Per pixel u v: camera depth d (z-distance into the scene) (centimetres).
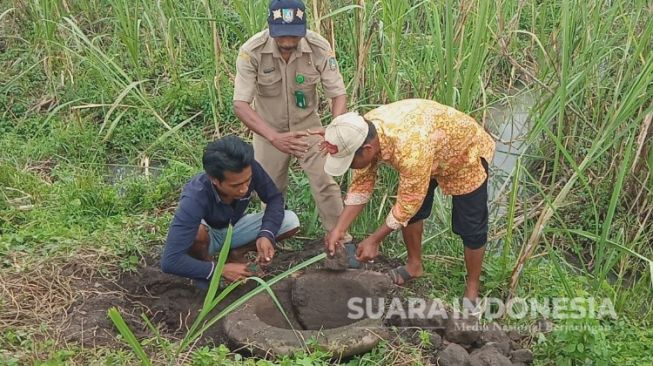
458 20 365
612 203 319
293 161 417
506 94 468
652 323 326
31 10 520
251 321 292
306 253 354
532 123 432
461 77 371
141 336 298
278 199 317
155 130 461
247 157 280
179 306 318
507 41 405
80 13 546
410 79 371
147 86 499
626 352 300
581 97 407
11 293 308
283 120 335
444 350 288
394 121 275
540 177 420
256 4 402
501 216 390
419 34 399
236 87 326
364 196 296
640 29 390
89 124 462
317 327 317
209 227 318
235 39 520
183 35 516
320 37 325
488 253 361
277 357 279
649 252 368
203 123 467
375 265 352
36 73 502
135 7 479
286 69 324
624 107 320
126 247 343
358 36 367
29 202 386
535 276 342
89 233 360
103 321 301
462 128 289
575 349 282
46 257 330
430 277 341
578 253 348
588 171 402
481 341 301
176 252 295
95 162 440
